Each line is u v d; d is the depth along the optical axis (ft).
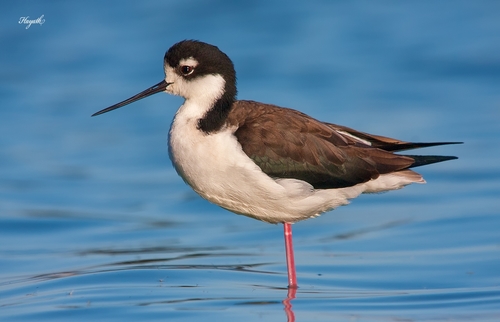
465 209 47.47
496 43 74.69
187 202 52.06
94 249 42.86
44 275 37.81
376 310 32.19
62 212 49.70
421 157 34.91
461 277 36.37
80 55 76.43
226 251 42.37
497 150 56.70
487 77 70.23
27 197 52.29
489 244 41.01
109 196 52.85
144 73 73.26
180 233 46.16
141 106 68.33
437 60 72.90
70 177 56.03
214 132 33.37
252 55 74.33
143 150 60.75
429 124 61.11
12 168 57.41
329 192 34.35
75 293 34.73
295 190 33.42
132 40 77.71
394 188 35.22
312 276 37.45
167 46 76.43
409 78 70.54
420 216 47.06
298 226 47.26
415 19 80.12
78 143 62.03
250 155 33.14
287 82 69.56
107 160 59.16
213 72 34.14
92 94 69.56
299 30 78.79
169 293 34.60
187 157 33.19
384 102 65.72
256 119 33.83
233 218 49.37
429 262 38.86
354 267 38.73
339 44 76.38
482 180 52.65
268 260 40.52
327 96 67.00
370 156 34.40
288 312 32.01
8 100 69.56
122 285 35.91
